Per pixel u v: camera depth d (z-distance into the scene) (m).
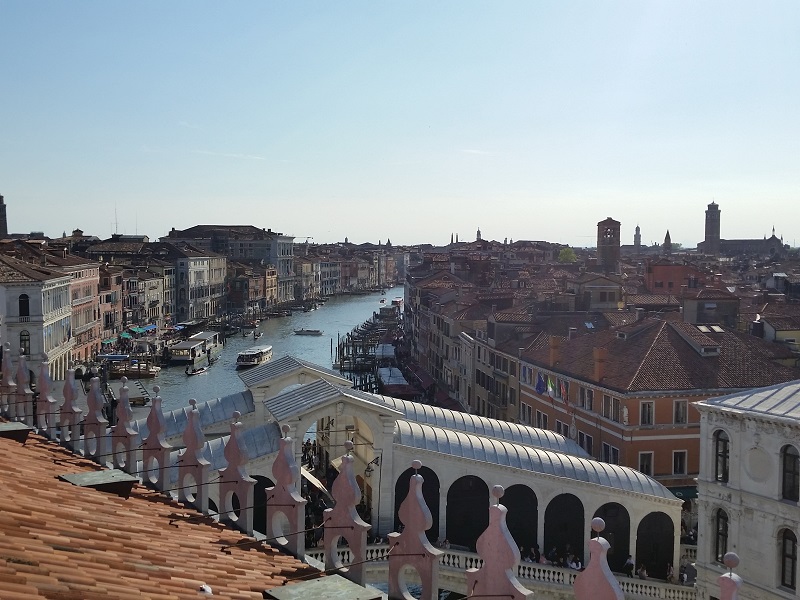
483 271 153.38
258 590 10.13
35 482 12.65
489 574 8.89
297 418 35.16
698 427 49.66
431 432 38.31
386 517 36.72
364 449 39.88
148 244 176.00
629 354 53.78
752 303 100.56
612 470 40.09
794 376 52.44
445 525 37.78
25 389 21.66
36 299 88.31
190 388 102.94
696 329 55.66
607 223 149.88
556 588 35.25
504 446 39.19
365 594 9.85
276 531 12.98
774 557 32.56
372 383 109.56
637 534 39.66
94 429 18.23
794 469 31.95
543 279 128.25
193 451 14.86
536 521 38.84
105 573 8.88
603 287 84.81
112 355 111.06
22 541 9.09
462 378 86.25
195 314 178.00
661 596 36.59
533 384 64.69
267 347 126.81
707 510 35.78
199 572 10.09
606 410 52.03
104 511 12.14
